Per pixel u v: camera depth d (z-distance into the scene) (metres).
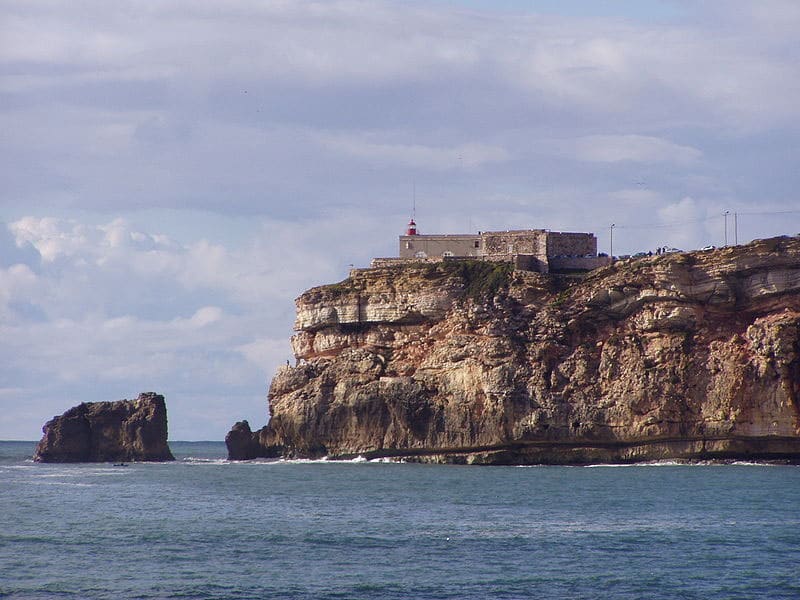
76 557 127.75
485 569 120.56
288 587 112.75
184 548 133.12
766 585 114.00
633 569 120.69
